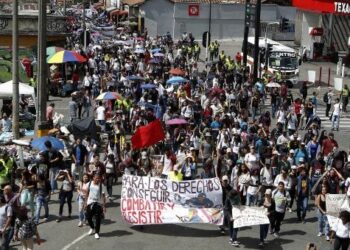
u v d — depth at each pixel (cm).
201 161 2598
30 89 3128
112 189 2339
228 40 7906
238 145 2500
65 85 4322
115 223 2003
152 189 1939
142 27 7919
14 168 2189
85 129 2609
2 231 1667
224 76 4409
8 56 4509
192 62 5472
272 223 1894
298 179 2056
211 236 1917
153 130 2283
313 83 5050
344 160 2314
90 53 5328
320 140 2591
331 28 6391
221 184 1936
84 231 1914
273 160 2200
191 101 3181
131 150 2352
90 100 3681
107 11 10038
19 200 1741
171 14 7875
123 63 4897
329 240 1897
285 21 7631
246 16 4625
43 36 2547
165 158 2241
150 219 1930
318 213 1962
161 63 4919
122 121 2939
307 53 6419
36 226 1741
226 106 3150
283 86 3812
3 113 3103
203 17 7850
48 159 2208
